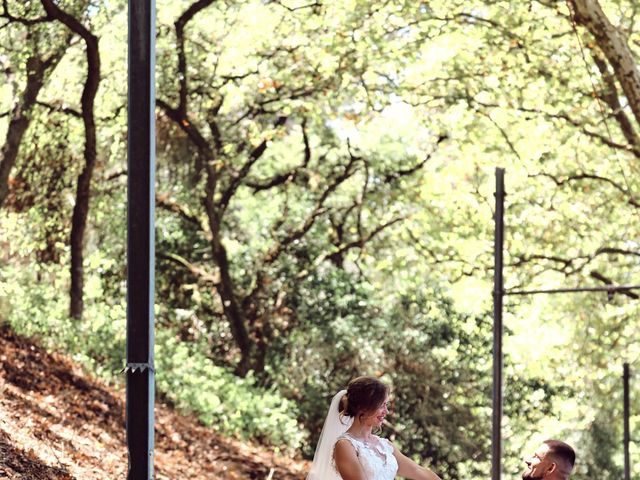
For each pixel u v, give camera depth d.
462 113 21.38
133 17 6.44
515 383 23.00
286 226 23.09
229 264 22.66
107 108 19.23
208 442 17.75
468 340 22.38
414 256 22.83
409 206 23.20
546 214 21.80
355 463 6.84
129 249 6.36
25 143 18.31
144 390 6.29
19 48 16.98
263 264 22.75
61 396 15.14
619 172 21.66
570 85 20.62
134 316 6.33
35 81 16.83
